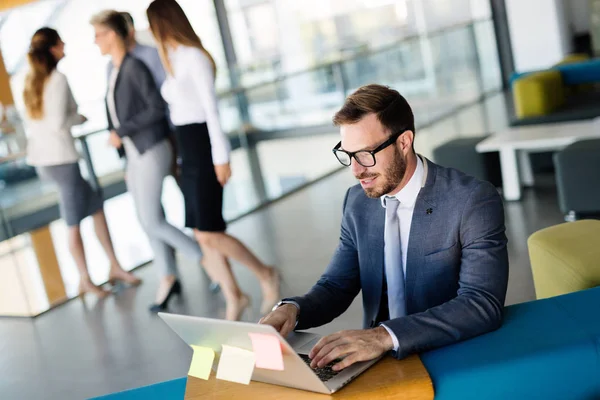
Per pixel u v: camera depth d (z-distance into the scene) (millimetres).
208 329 1882
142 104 5086
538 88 6785
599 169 5039
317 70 8523
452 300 2025
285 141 8086
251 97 7727
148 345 4645
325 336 1958
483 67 11273
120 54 5043
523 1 11203
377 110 2035
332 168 8656
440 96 10227
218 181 4469
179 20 4297
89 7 6344
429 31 10570
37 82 5773
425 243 2168
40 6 5973
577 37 16078
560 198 5277
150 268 6449
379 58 9305
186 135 4434
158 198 5195
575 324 1950
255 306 4863
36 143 5824
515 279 4398
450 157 6215
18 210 5820
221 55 9328
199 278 5777
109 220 6234
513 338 1936
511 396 1828
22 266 5781
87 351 4777
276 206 7539
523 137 6000
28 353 4977
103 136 6230
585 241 2975
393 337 1905
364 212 2330
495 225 2115
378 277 2287
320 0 10047
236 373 1860
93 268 6098
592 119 6492
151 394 2168
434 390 1787
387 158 2062
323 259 5555
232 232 6875
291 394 1833
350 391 1778
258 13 9617
